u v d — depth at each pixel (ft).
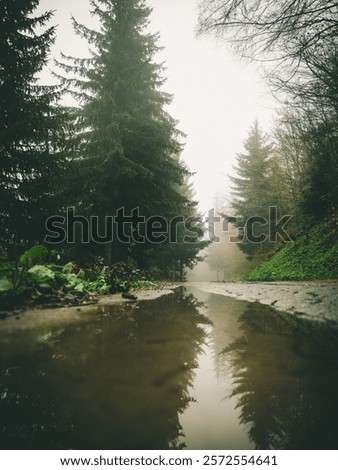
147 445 3.01
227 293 25.32
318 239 47.42
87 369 5.36
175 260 72.90
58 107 28.09
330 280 34.32
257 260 86.43
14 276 13.88
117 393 4.25
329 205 44.19
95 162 34.42
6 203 24.70
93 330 8.93
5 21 25.70
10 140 24.41
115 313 12.45
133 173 32.91
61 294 15.14
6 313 11.23
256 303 17.31
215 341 7.70
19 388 4.42
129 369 5.37
